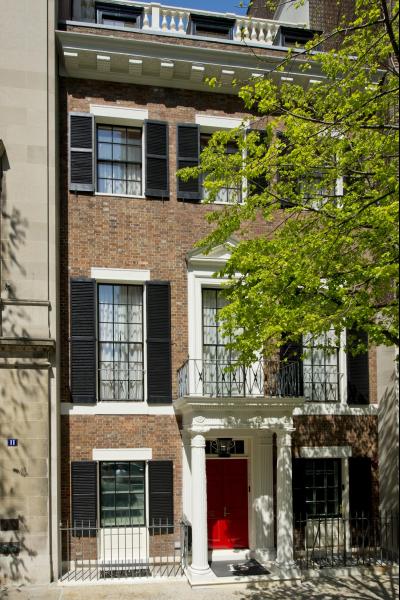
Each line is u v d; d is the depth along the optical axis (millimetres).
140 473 13836
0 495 12133
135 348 14219
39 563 12094
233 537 14414
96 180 14375
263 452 14281
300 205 10945
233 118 15219
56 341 12953
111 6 15531
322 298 10312
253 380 14180
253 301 10484
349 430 14961
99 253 14055
